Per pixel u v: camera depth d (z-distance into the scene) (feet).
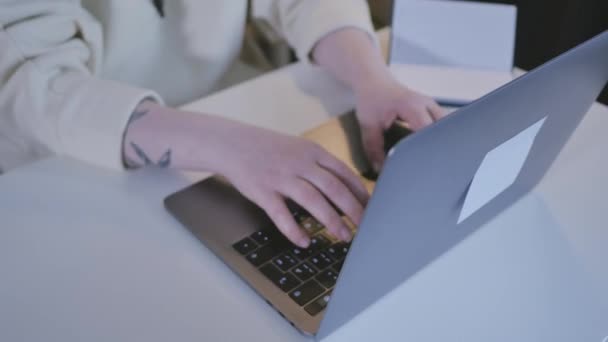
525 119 1.32
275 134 1.84
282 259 1.60
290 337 1.42
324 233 1.68
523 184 1.78
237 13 2.87
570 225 1.79
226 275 1.59
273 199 1.67
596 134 2.20
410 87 2.43
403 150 0.97
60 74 2.11
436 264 1.64
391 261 1.34
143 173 1.97
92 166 1.99
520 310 1.52
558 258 1.68
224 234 1.69
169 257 1.64
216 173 1.87
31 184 1.90
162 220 1.77
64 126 1.97
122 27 2.58
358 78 2.35
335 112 2.33
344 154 2.03
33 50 2.06
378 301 1.53
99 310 1.48
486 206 1.62
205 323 1.45
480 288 1.58
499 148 1.34
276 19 2.91
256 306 1.50
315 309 1.46
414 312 1.50
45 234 1.71
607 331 1.47
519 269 1.64
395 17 2.55
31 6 2.09
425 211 1.24
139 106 1.99
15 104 2.02
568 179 1.97
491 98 1.10
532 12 3.96
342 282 1.22
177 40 2.80
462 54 2.55
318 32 2.56
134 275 1.58
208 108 2.29
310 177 1.67
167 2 2.71
